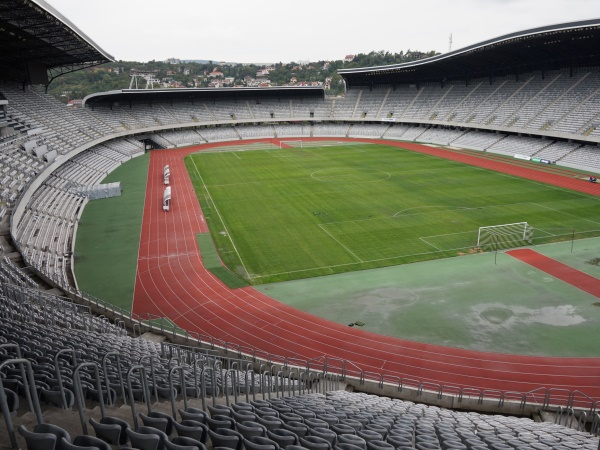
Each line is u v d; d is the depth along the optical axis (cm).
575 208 5066
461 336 2772
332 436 1045
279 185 6500
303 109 12281
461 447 1124
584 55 8106
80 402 885
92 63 8062
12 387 1046
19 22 4859
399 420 1441
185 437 830
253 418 1106
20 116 6694
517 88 9456
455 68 10044
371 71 11138
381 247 4112
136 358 1573
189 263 3875
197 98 11794
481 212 5003
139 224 4884
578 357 2548
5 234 3622
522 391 2300
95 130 8669
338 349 2692
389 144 10162
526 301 3142
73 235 4475
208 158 8806
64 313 2288
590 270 3566
